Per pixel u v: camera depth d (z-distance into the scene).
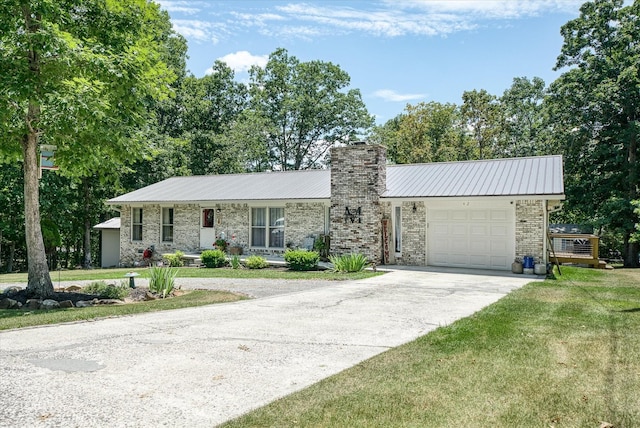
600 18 29.02
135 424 3.87
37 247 10.84
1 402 4.34
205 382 4.96
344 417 4.00
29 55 9.97
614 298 10.74
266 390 4.73
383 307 9.65
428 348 6.24
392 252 18.91
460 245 17.78
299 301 10.46
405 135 42.47
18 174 25.20
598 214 28.41
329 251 19.14
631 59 26.67
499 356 5.80
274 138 44.75
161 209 23.70
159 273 11.80
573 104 29.22
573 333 7.04
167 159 30.91
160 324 7.90
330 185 20.48
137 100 11.59
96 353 6.04
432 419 3.96
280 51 45.59
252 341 6.73
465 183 17.89
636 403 4.27
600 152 28.33
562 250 26.55
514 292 11.70
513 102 44.56
